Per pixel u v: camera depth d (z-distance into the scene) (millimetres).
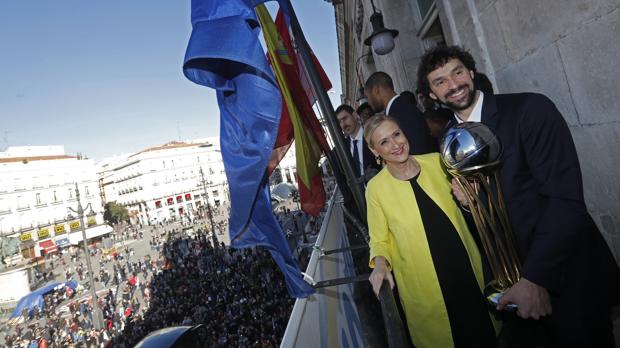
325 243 2473
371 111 3279
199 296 15969
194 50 1363
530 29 1560
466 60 1187
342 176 2777
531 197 1074
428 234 1386
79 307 20359
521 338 1244
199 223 46812
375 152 1457
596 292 995
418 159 1504
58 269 34500
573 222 929
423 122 1700
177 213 64438
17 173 46000
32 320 20453
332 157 2693
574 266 1004
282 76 1859
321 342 1426
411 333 1542
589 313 998
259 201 1559
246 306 13273
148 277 25031
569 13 1309
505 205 1111
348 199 2811
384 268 1328
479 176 1093
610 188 1359
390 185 1479
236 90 1500
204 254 23719
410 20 4191
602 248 1007
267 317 11875
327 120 1828
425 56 1246
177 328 1387
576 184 950
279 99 1425
